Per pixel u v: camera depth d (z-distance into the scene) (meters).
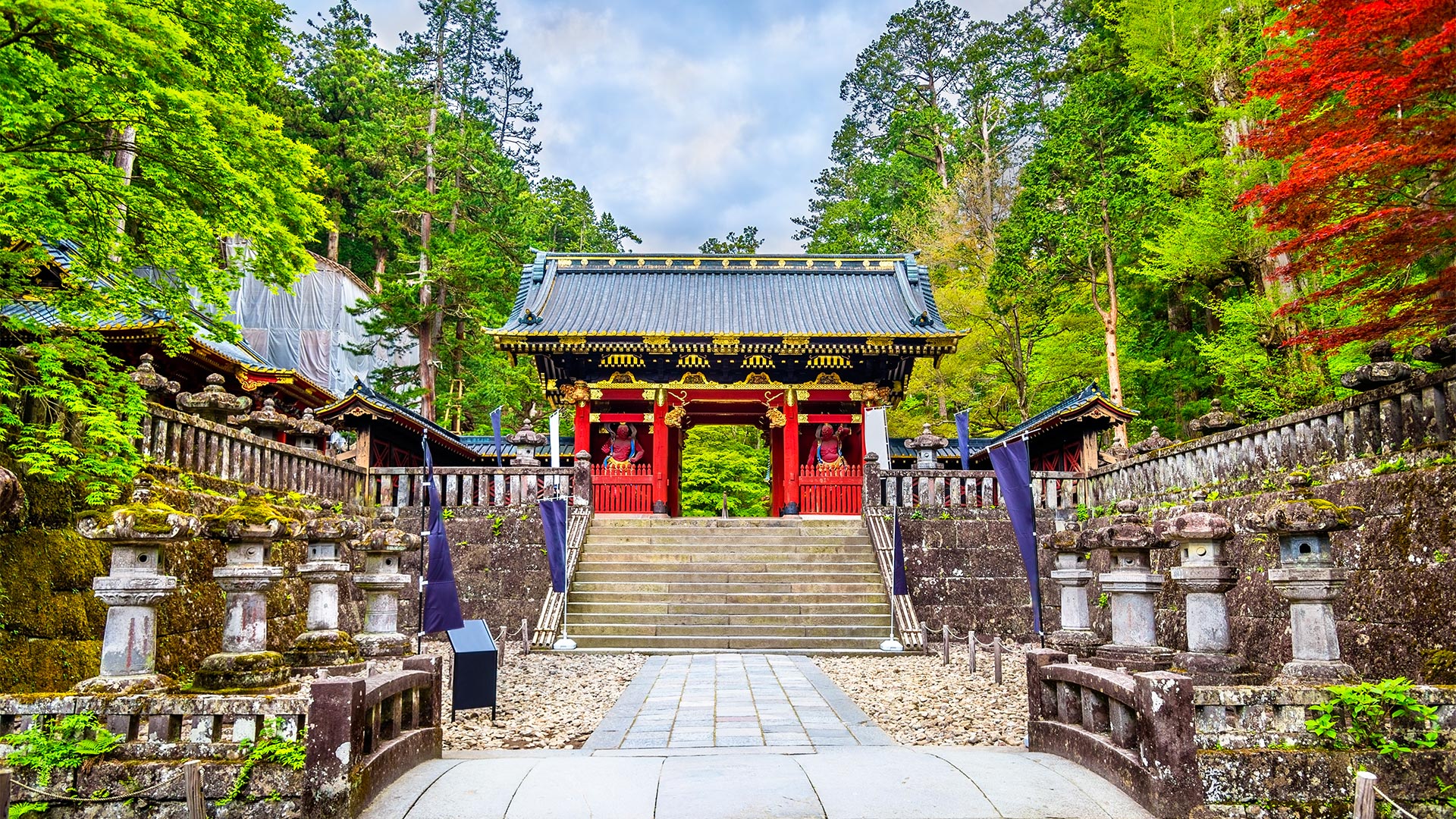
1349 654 10.71
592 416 25.83
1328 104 11.42
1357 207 11.27
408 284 34.75
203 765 6.14
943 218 37.84
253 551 8.53
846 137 55.16
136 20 7.99
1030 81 47.69
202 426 12.38
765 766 7.28
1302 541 7.67
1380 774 6.16
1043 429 24.22
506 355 38.28
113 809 6.12
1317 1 10.57
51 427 9.63
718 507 37.38
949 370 34.28
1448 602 9.34
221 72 10.57
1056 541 11.79
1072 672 7.62
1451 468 9.59
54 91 8.25
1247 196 11.55
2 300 9.92
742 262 29.84
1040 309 31.05
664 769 7.22
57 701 6.37
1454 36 9.18
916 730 9.93
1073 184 28.30
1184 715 6.05
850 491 24.53
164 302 9.96
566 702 11.73
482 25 52.78
